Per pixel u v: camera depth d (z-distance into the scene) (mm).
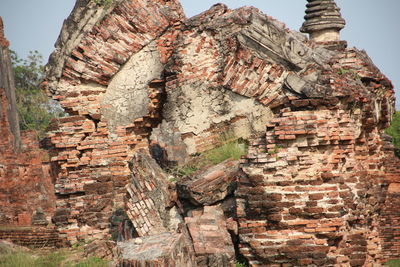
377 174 14234
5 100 26641
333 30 18766
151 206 11227
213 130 12742
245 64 12133
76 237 13180
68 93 13469
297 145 10773
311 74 11398
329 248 10539
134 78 13531
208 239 10055
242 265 10648
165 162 13852
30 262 11219
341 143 11406
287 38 11742
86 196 13273
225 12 12945
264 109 12133
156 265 7949
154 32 13367
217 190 11062
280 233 10523
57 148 13414
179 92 13008
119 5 13242
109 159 13445
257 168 10758
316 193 10586
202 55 12828
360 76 13422
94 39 13328
